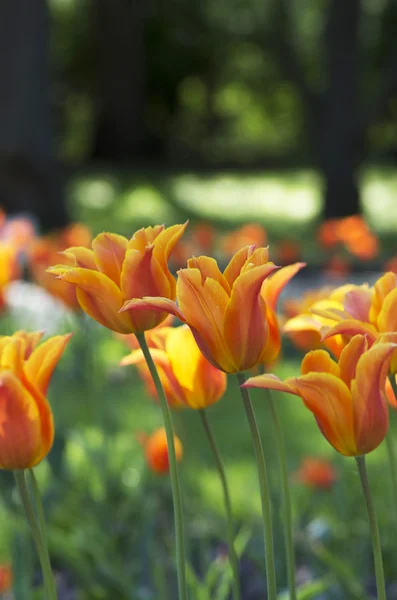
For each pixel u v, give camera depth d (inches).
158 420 307.6
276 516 161.2
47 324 378.0
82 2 1758.1
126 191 1200.8
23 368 77.8
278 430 91.1
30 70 800.3
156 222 967.0
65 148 1827.0
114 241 80.2
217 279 75.2
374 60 1688.0
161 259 78.7
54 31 1774.1
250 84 1830.7
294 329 87.1
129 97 1573.6
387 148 1723.7
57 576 202.4
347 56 950.4
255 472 242.7
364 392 70.1
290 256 379.2
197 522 203.6
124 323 77.5
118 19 1546.5
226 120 1903.3
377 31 1688.0
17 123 802.8
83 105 1831.9
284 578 157.8
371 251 340.2
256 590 192.2
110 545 171.2
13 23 798.5
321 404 70.7
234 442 294.7
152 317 77.7
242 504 222.7
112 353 374.9
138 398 336.2
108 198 1131.9
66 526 186.1
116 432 221.3
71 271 76.2
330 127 960.9
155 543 193.8
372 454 271.9
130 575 164.4
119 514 182.7
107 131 1582.2
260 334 73.8
